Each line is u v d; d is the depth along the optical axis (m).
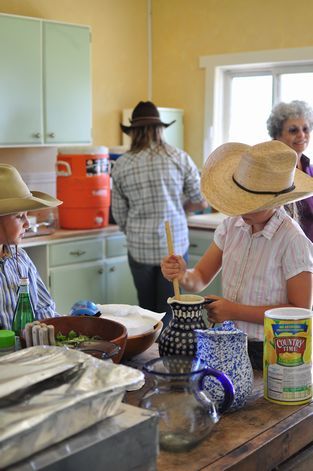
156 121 3.87
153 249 3.94
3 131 4.05
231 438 1.47
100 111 5.09
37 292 2.23
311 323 1.64
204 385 1.55
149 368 1.45
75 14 4.81
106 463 1.19
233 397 1.52
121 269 4.58
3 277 2.09
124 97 5.27
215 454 1.39
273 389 1.65
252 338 1.99
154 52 5.41
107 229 4.45
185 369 1.45
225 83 5.20
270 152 1.89
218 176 2.07
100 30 5.01
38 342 1.71
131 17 5.24
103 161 4.40
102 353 1.64
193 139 5.29
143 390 1.71
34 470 1.09
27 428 1.09
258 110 5.06
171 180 3.89
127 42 5.23
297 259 1.96
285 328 1.63
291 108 3.03
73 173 4.31
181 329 1.77
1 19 3.96
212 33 5.05
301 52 4.60
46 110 4.27
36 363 1.30
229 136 5.25
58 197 4.41
